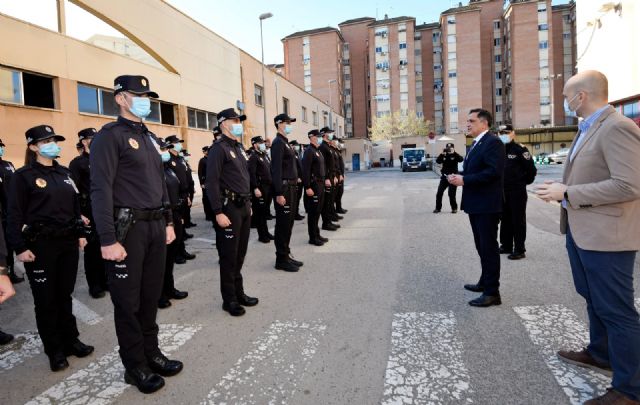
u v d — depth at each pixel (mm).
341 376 2926
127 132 2939
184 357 3314
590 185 2395
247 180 4496
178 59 17719
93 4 12984
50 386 2996
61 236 3352
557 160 36812
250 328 3836
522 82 60750
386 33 67375
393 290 4734
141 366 2922
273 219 10797
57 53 11688
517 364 2994
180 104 17859
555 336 3410
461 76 63250
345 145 52781
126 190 2887
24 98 10906
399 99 67375
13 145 10477
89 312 4520
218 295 4879
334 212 9922
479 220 4172
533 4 59969
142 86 2980
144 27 15523
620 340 2373
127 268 2855
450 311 4039
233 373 3033
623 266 2393
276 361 3184
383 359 3141
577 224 2529
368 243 7344
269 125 28719
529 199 12594
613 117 2404
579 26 12008
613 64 10125
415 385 2773
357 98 74062
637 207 2395
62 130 11836
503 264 5668
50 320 3273
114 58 13844
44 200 3309
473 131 4344
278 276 5492
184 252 6703
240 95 23859
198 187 18594
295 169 6055
